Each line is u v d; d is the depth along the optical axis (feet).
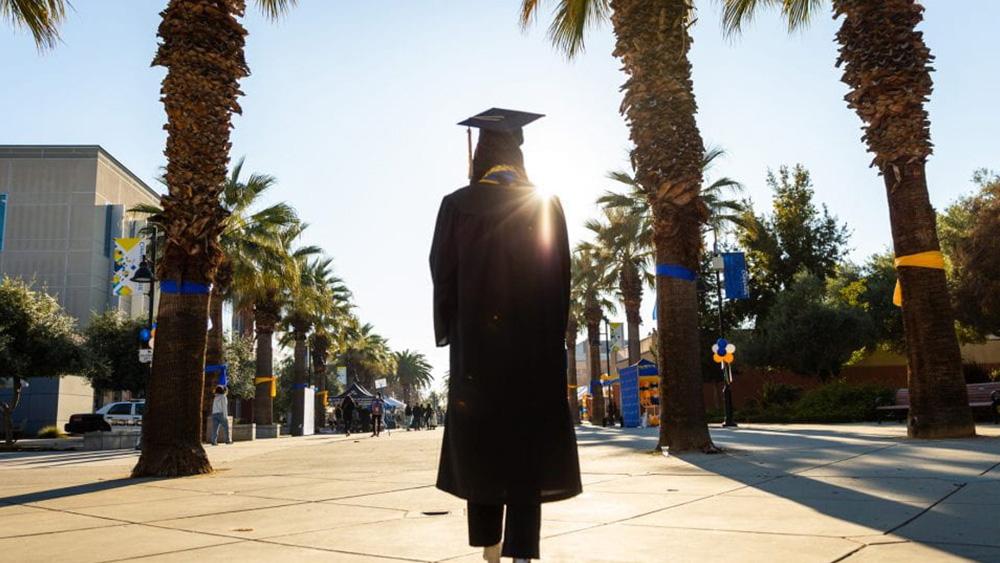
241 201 90.38
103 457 53.83
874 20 39.50
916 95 38.70
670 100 37.40
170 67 33.86
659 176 37.01
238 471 32.24
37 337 89.66
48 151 193.16
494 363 7.68
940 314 37.50
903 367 125.70
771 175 137.59
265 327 115.03
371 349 256.11
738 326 132.87
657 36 37.86
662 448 35.06
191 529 14.57
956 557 9.80
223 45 34.60
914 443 33.83
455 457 7.80
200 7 33.88
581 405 192.34
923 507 14.32
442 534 13.20
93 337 127.75
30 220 190.19
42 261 188.55
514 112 8.71
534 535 7.51
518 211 8.08
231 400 167.12
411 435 95.81
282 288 111.34
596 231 123.95
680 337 35.53
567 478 7.70
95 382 127.85
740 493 17.85
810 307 112.78
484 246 7.96
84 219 191.21
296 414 133.80
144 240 81.97
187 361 31.81
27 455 61.11
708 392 133.69
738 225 107.96
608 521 13.98
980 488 16.75
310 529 14.14
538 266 7.96
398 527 14.12
